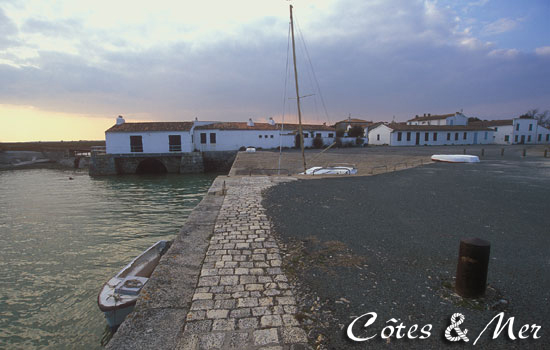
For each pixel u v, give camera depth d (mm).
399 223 6141
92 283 7453
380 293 3258
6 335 5453
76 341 5285
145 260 5555
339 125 76688
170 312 2857
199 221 6172
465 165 19484
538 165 19188
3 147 56469
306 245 4754
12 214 15109
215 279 3547
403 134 49938
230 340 2441
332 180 12594
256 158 30516
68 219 13977
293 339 2471
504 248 4723
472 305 3018
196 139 42594
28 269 8281
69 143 64125
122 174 35312
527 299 3143
